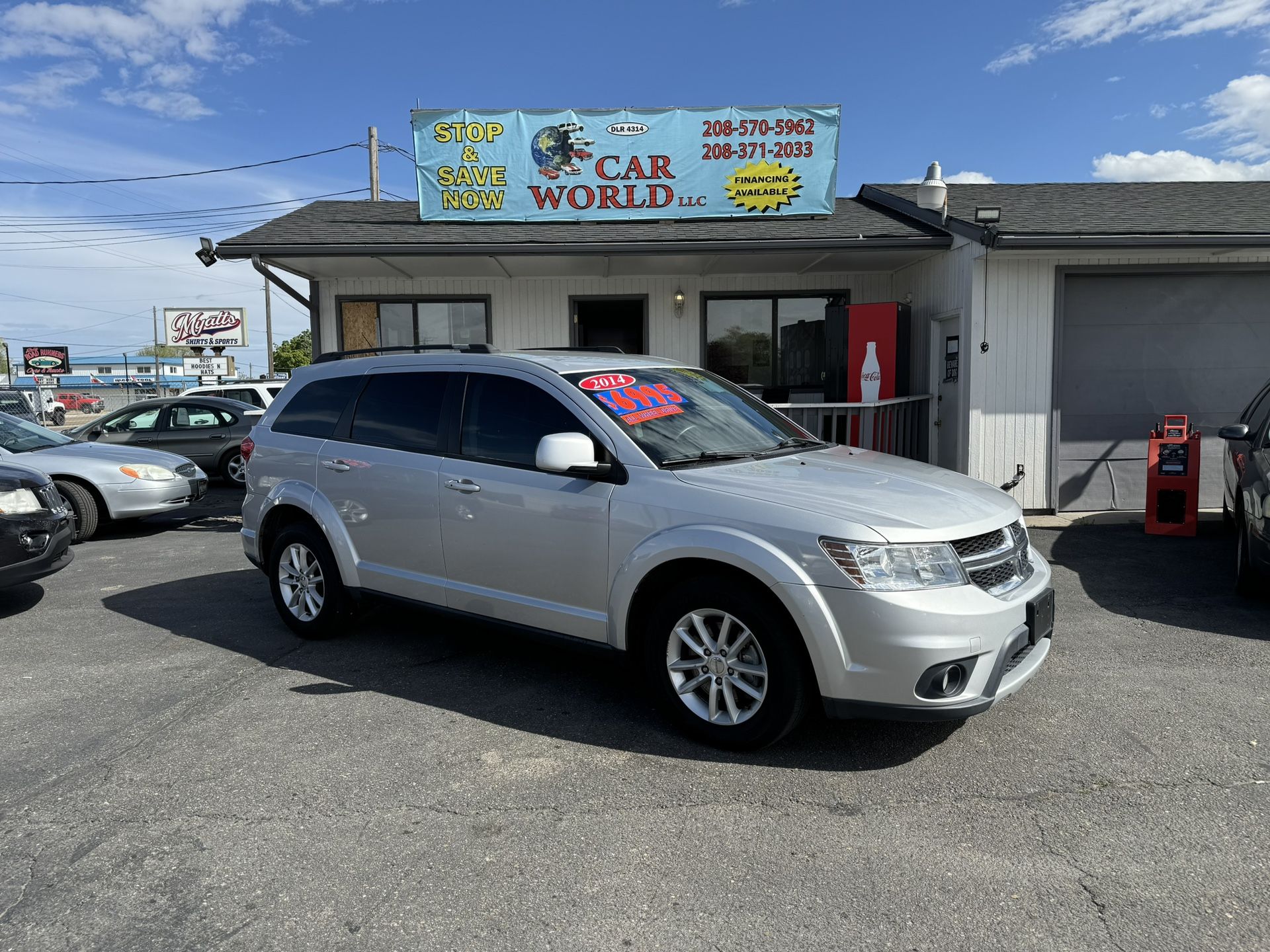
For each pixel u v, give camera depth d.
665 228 9.97
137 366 97.88
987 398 9.07
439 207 10.28
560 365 4.43
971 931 2.49
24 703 4.38
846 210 11.12
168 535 9.48
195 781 3.48
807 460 4.25
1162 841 2.93
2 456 8.79
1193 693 4.26
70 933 2.54
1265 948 2.39
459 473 4.43
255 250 8.91
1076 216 9.41
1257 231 8.18
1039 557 4.05
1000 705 4.12
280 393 5.64
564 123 10.23
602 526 3.89
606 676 4.62
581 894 2.69
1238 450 7.41
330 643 5.28
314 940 2.49
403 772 3.54
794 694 3.43
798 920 2.55
